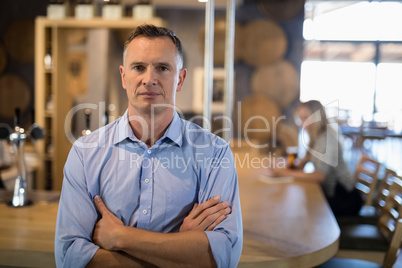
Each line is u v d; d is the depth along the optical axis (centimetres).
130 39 117
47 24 423
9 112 503
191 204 126
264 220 182
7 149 349
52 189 445
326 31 750
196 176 127
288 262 138
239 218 125
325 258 150
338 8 748
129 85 118
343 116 809
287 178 276
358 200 287
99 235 120
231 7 204
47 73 439
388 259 184
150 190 123
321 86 709
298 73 512
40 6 495
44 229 165
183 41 502
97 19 418
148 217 122
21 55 500
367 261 226
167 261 116
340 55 1208
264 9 506
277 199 221
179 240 115
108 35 439
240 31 512
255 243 152
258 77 516
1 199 209
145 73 116
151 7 417
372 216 277
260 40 511
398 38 744
